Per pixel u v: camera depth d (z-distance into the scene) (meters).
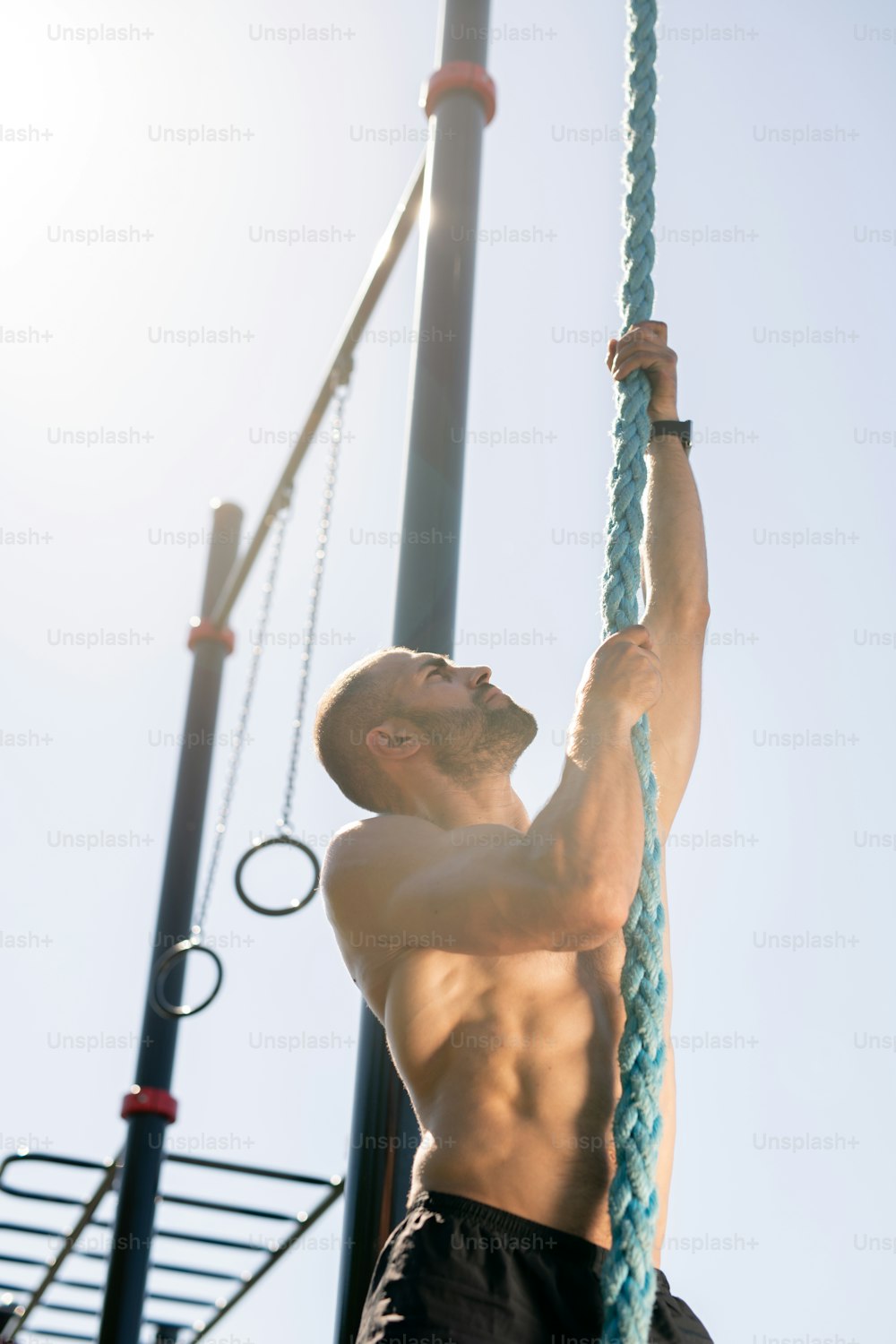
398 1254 4.32
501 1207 4.28
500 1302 4.11
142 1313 13.30
